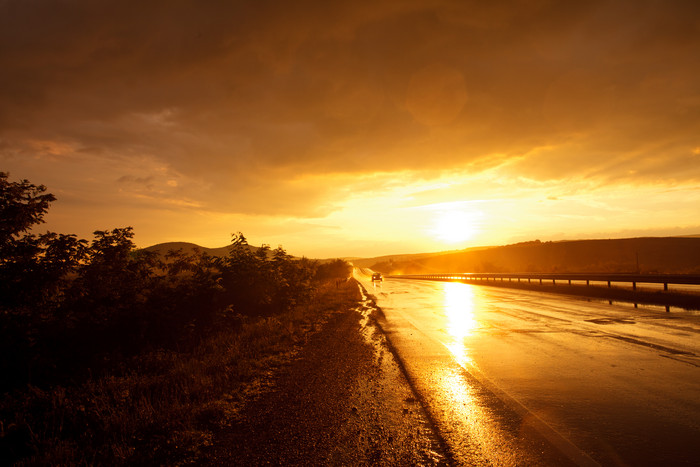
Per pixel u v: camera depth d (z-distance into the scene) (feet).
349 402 20.33
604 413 17.62
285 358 31.22
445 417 17.83
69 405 19.51
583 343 33.06
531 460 13.61
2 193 25.53
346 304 76.95
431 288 130.00
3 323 24.43
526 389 21.50
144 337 32.83
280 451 14.99
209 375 25.49
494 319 50.26
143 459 14.66
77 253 28.60
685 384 21.36
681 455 13.61
